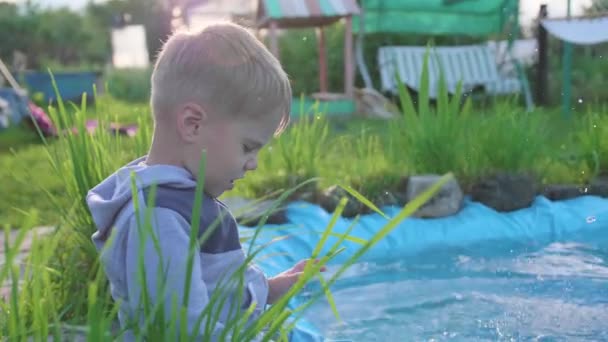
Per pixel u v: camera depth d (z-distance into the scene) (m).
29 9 26.66
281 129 1.52
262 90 1.37
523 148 4.29
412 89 11.02
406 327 2.23
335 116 10.07
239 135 1.37
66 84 14.84
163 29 20.52
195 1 11.08
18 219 3.97
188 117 1.34
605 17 8.49
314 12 9.99
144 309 1.13
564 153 4.68
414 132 4.33
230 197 3.88
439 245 3.54
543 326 2.18
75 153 2.49
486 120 4.53
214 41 1.36
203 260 1.38
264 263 2.96
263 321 1.16
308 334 2.00
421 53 11.23
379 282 2.85
